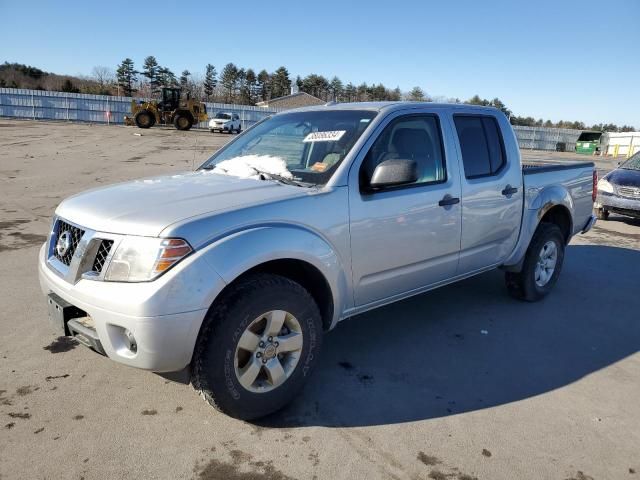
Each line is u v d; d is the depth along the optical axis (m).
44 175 12.29
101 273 2.62
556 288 5.66
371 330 4.32
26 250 6.18
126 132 31.72
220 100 96.38
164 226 2.58
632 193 9.50
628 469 2.68
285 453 2.70
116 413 2.99
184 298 2.51
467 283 5.68
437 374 3.61
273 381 2.91
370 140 3.45
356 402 3.21
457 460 2.69
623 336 4.41
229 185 3.23
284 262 3.00
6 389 3.19
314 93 102.69
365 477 2.54
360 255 3.32
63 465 2.53
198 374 2.70
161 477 2.48
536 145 47.06
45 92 42.06
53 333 3.97
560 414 3.17
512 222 4.59
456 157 4.00
